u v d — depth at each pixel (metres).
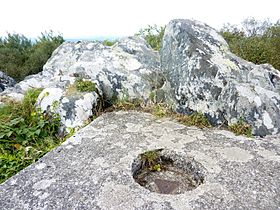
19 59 13.86
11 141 2.88
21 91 3.92
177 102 3.22
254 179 2.14
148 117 3.16
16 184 2.06
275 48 4.71
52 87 3.50
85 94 3.30
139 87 3.46
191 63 3.12
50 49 13.99
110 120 3.06
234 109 2.90
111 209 1.82
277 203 1.91
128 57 3.74
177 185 2.31
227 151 2.51
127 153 2.43
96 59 3.75
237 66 3.18
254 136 2.81
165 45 3.52
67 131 3.06
